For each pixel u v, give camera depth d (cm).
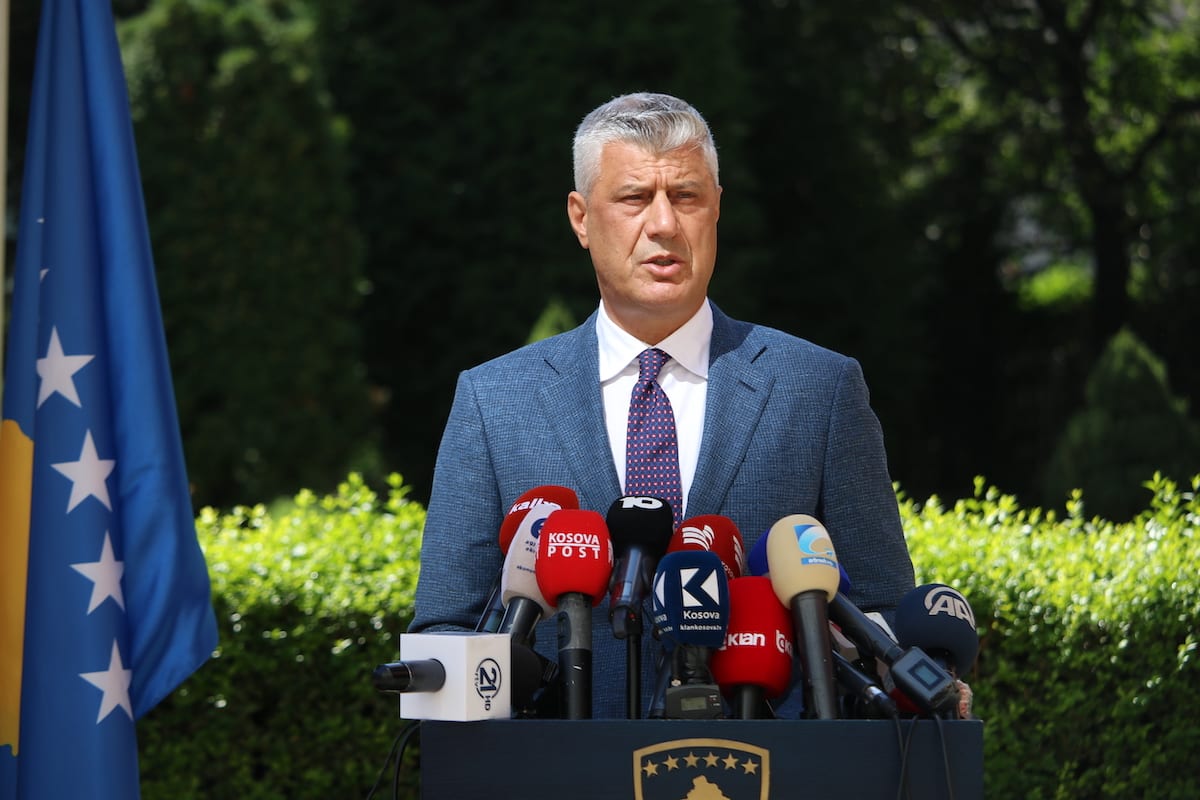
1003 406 3303
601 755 350
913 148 3075
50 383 609
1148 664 797
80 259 620
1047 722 799
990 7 2969
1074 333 3284
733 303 2114
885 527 478
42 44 634
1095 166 3036
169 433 624
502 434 493
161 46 1733
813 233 2655
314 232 1775
